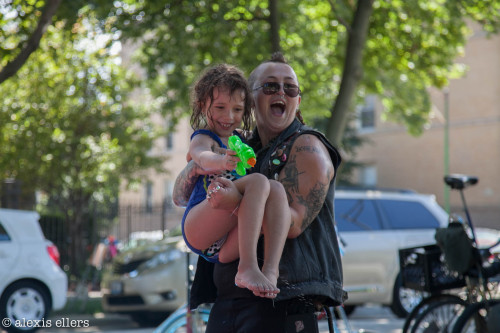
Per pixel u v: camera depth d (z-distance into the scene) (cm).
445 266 616
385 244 1099
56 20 1224
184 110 1591
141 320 1138
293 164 299
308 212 291
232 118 303
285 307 293
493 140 3394
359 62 1261
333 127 1251
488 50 3431
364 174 3825
